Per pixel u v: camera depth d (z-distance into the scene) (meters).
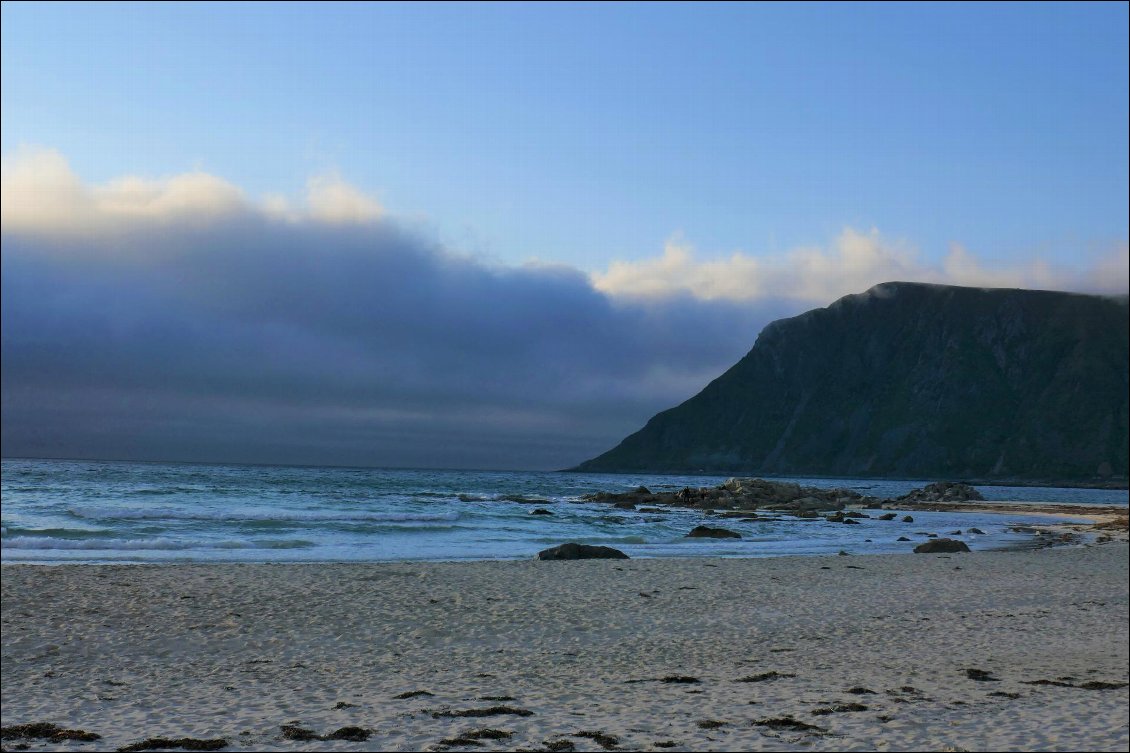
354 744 10.28
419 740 10.48
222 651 16.50
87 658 15.71
